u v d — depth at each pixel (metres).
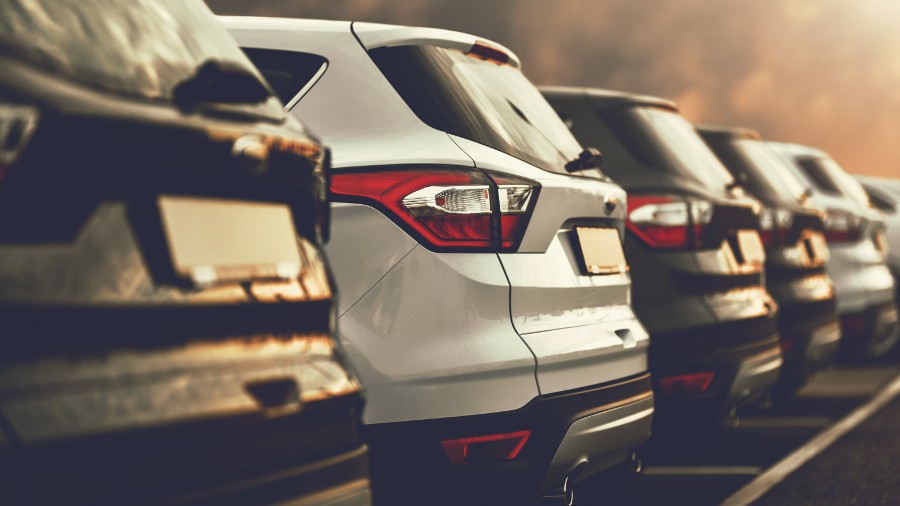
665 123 8.03
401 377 4.66
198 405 2.82
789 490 7.28
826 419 10.20
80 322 2.59
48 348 2.53
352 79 5.13
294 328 3.19
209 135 2.95
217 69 3.05
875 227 12.93
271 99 3.37
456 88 5.23
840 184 12.98
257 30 5.35
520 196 4.99
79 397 2.56
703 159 8.12
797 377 9.48
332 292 3.39
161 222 2.81
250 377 2.99
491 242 4.89
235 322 2.97
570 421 5.08
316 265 3.36
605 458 5.55
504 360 4.82
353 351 4.68
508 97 5.62
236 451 2.92
